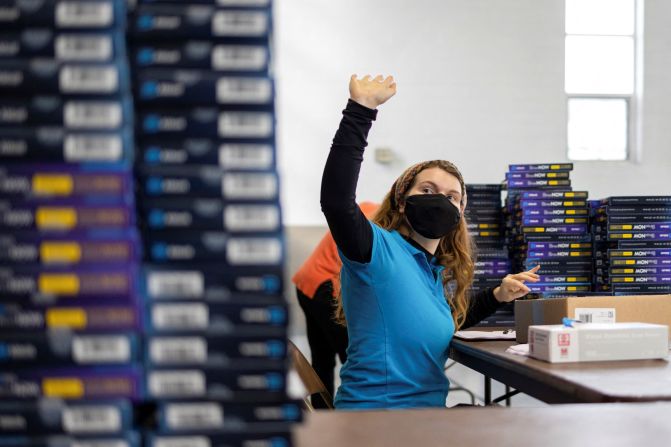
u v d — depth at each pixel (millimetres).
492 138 6414
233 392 611
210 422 609
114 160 606
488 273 4246
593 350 1611
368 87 1732
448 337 1982
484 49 6438
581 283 4137
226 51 625
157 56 625
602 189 6625
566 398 1354
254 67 627
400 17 6379
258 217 622
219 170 620
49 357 596
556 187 4227
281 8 6281
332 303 3557
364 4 6355
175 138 624
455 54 6410
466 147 6387
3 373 596
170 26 622
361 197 6297
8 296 595
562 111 6496
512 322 3934
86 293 595
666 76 6727
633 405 1054
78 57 608
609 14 6824
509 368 1691
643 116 6707
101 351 598
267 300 616
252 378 612
